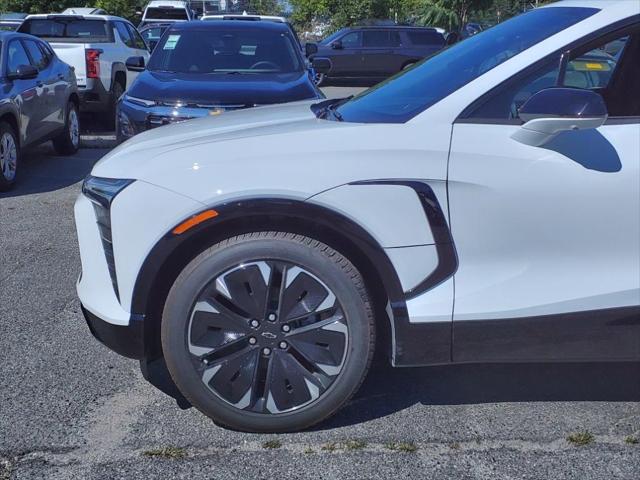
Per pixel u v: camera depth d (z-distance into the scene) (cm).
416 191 316
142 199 322
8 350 427
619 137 323
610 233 320
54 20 1288
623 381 392
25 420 354
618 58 346
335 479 311
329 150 320
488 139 321
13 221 707
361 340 327
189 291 323
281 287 323
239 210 315
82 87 1198
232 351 330
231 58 808
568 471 316
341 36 2178
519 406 368
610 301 324
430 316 322
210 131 369
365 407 366
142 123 693
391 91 381
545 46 334
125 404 369
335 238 326
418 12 2752
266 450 330
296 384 331
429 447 333
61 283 538
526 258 323
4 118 809
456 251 321
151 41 2019
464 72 358
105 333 339
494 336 326
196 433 343
